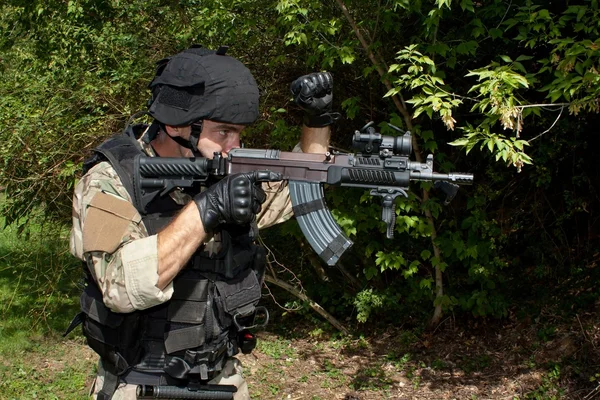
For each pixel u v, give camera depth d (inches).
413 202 205.9
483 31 170.1
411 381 214.4
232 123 90.6
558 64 152.5
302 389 213.2
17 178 225.0
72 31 245.6
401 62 197.3
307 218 93.2
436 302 226.5
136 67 225.5
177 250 82.7
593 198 239.5
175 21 230.7
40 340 246.2
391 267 214.4
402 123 199.5
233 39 199.5
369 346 240.5
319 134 106.3
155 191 89.4
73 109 227.0
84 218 86.9
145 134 97.1
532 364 211.0
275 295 275.6
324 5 198.4
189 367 93.9
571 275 243.4
